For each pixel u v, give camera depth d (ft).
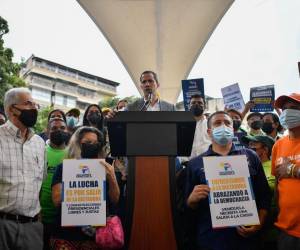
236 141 12.29
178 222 6.32
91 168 7.66
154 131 6.55
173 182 6.43
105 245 8.31
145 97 13.03
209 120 9.82
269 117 16.12
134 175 6.43
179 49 35.47
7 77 42.93
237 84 19.47
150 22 32.24
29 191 8.56
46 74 126.62
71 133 14.73
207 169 7.79
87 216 7.38
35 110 9.04
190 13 31.19
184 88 16.97
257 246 9.25
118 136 6.86
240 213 7.48
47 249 10.85
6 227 8.02
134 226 6.29
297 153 8.63
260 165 9.31
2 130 8.76
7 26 43.09
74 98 134.62
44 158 9.55
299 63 13.04
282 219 8.55
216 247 8.19
